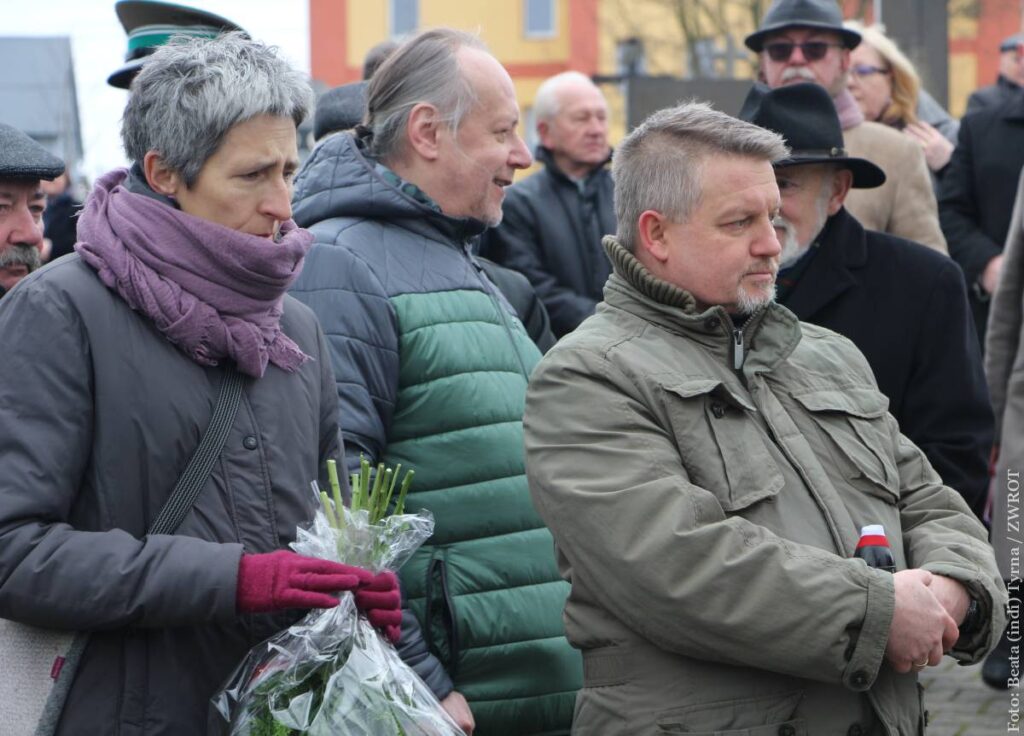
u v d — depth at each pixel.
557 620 5.56
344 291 5.48
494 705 5.45
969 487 6.55
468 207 5.80
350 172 5.77
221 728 4.19
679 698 4.39
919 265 6.64
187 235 4.27
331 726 4.14
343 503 4.60
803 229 6.50
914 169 8.79
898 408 6.63
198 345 4.27
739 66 43.06
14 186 5.73
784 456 4.63
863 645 4.21
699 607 4.25
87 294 4.20
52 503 4.05
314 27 60.62
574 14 56.09
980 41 42.16
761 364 4.75
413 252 5.66
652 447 4.45
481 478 5.48
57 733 4.10
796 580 4.23
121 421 4.16
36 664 4.12
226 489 4.26
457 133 5.73
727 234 4.69
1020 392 8.88
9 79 38.19
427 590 5.40
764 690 4.37
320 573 4.13
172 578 4.01
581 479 4.46
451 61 5.76
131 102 4.39
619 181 4.88
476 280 5.79
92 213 4.36
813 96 6.50
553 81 10.08
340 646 4.21
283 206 4.39
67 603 3.97
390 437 5.49
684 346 4.69
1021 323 9.23
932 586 4.49
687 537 4.28
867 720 4.46
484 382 5.57
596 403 4.53
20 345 4.12
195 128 4.27
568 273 9.81
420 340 5.50
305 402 4.53
